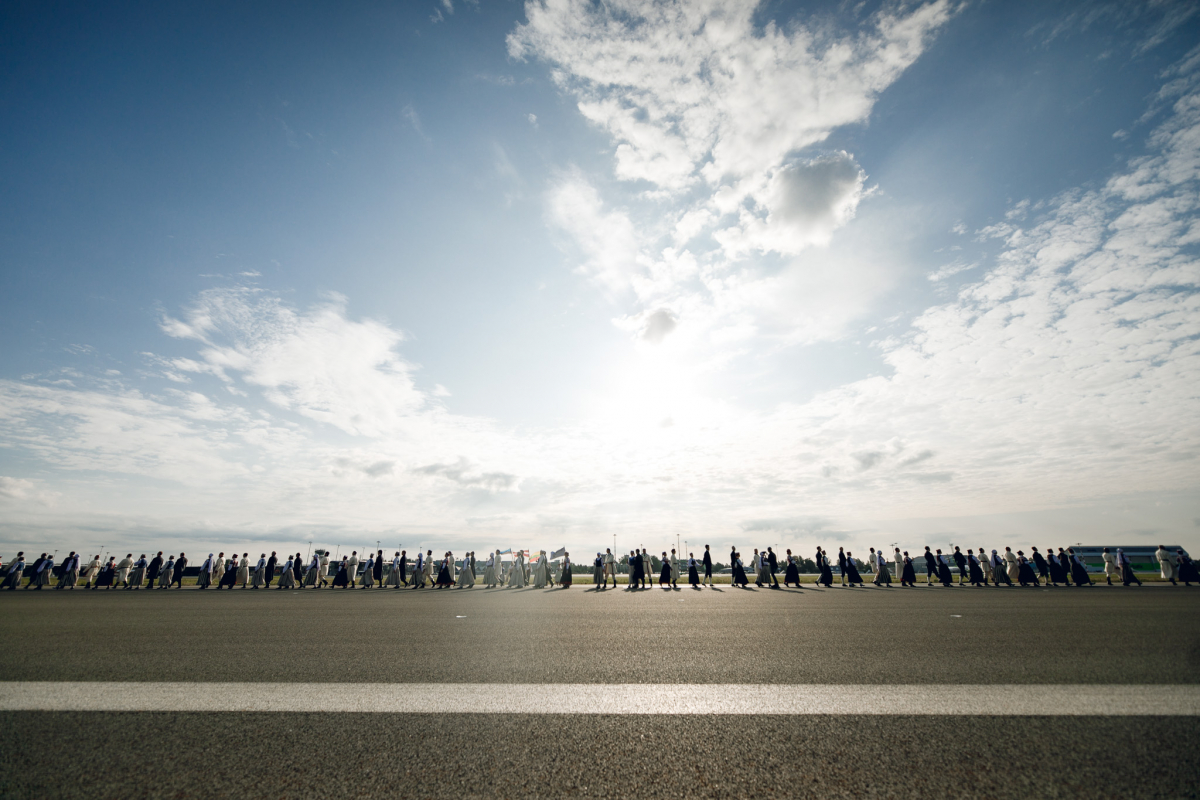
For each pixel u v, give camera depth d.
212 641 6.47
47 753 2.85
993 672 4.55
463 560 22.50
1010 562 20.88
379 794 2.40
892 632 6.96
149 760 2.76
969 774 2.53
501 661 5.19
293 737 3.08
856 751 2.83
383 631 7.33
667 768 2.65
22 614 10.00
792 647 5.88
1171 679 4.24
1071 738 2.97
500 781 2.52
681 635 6.86
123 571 23.23
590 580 30.30
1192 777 2.46
